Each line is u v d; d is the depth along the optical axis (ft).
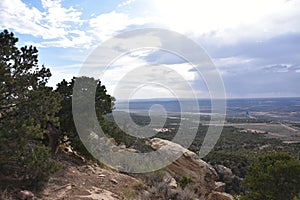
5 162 16.94
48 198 17.67
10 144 17.12
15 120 18.48
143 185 26.25
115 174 27.30
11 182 17.72
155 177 29.40
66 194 19.03
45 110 20.89
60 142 29.48
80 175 24.18
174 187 28.12
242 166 66.08
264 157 40.42
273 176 36.96
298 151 85.35
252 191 38.91
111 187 23.35
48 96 21.89
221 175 57.16
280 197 36.22
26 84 20.27
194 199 27.14
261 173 38.27
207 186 39.47
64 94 29.50
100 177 25.17
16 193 16.83
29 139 18.22
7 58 19.62
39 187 18.51
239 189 52.70
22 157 17.47
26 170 17.65
